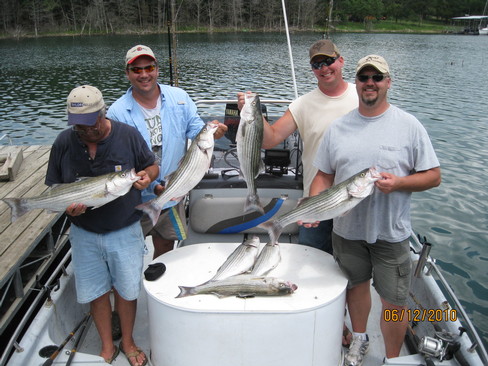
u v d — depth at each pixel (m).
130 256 2.76
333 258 3.00
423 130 2.60
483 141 11.55
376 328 3.44
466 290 5.63
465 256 6.36
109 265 2.77
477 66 26.34
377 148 2.61
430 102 16.31
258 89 17.83
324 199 2.58
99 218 2.65
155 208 2.77
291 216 2.71
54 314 3.18
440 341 2.72
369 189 2.44
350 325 3.44
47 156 7.93
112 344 2.96
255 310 2.42
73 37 45.91
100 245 2.69
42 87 19.70
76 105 2.40
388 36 50.88
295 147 4.16
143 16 52.12
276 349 2.48
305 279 2.74
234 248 3.12
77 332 3.25
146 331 3.34
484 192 8.44
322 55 2.99
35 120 14.20
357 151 2.65
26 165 7.48
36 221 5.46
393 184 2.44
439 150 10.82
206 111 9.70
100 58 29.34
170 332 2.53
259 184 3.57
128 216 2.72
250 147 2.93
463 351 2.77
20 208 2.60
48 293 3.19
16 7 50.25
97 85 20.08
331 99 3.16
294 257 3.01
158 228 3.50
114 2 52.16
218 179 3.65
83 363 2.78
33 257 5.45
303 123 3.26
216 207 3.63
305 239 3.39
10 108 15.76
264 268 2.82
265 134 3.20
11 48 35.97
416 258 3.87
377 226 2.65
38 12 50.97
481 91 18.62
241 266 2.79
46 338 2.95
